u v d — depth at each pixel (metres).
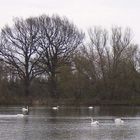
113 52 122.44
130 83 118.44
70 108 107.69
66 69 120.44
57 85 125.12
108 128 62.25
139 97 117.56
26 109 94.44
